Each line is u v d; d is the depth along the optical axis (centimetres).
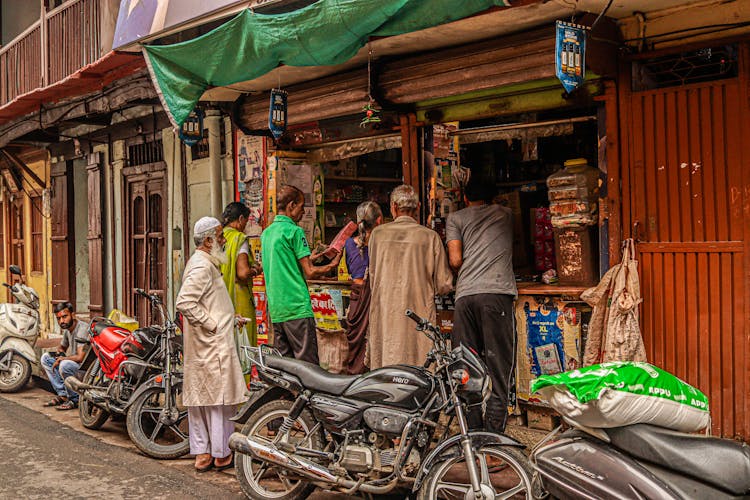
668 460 342
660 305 507
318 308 701
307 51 523
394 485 434
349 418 447
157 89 642
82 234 1264
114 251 1118
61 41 1034
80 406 725
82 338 786
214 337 549
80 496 512
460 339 543
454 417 441
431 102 621
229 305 565
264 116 722
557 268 551
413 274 541
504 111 577
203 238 556
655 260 508
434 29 518
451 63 554
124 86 851
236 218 654
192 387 551
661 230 506
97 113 938
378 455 442
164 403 627
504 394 530
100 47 918
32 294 955
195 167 914
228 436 563
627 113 516
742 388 477
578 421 355
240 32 559
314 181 774
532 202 692
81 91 959
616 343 497
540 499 395
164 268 1006
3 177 1517
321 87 655
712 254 487
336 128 704
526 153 670
